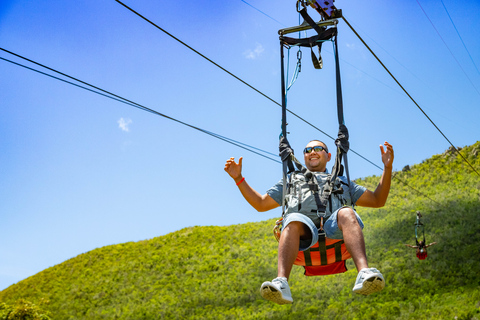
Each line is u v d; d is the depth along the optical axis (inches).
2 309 1417.3
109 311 1652.3
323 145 173.6
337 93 177.9
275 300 123.0
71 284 2026.3
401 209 2082.9
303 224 141.3
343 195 158.4
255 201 168.1
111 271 2094.0
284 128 174.4
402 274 1306.6
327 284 1400.1
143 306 1635.1
